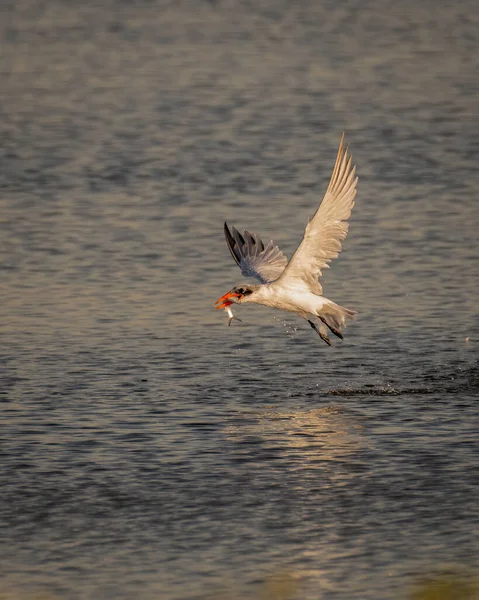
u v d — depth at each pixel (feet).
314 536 41.09
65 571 38.81
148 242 85.25
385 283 75.36
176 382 57.67
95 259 80.89
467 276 76.64
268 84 150.92
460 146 117.50
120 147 118.21
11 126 128.06
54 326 66.64
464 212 93.25
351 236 86.53
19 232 87.92
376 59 167.12
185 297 72.64
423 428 51.11
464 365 60.49
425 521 42.19
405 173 106.93
